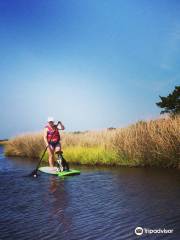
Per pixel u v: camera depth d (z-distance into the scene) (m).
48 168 18.80
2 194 12.59
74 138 28.91
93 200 10.93
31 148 29.98
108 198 11.09
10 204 10.91
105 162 20.39
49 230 8.10
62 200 11.16
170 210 9.20
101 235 7.59
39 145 29.36
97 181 14.61
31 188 13.67
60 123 18.58
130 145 19.33
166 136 17.73
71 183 14.45
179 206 9.54
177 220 8.31
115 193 11.81
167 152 17.42
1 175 17.77
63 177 16.36
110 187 13.02
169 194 11.05
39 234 7.86
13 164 23.62
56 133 18.38
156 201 10.24
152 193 11.36
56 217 9.14
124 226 8.10
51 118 18.33
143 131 19.19
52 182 14.98
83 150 23.09
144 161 18.53
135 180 14.13
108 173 16.78
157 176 14.73
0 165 23.11
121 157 19.73
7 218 9.27
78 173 17.02
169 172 15.71
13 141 33.06
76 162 22.33
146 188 12.27
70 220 8.80
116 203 10.34
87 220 8.73
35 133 32.22
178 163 16.92
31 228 8.31
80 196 11.64
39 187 13.84
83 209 9.83
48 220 8.90
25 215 9.49
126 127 21.08
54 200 11.23
